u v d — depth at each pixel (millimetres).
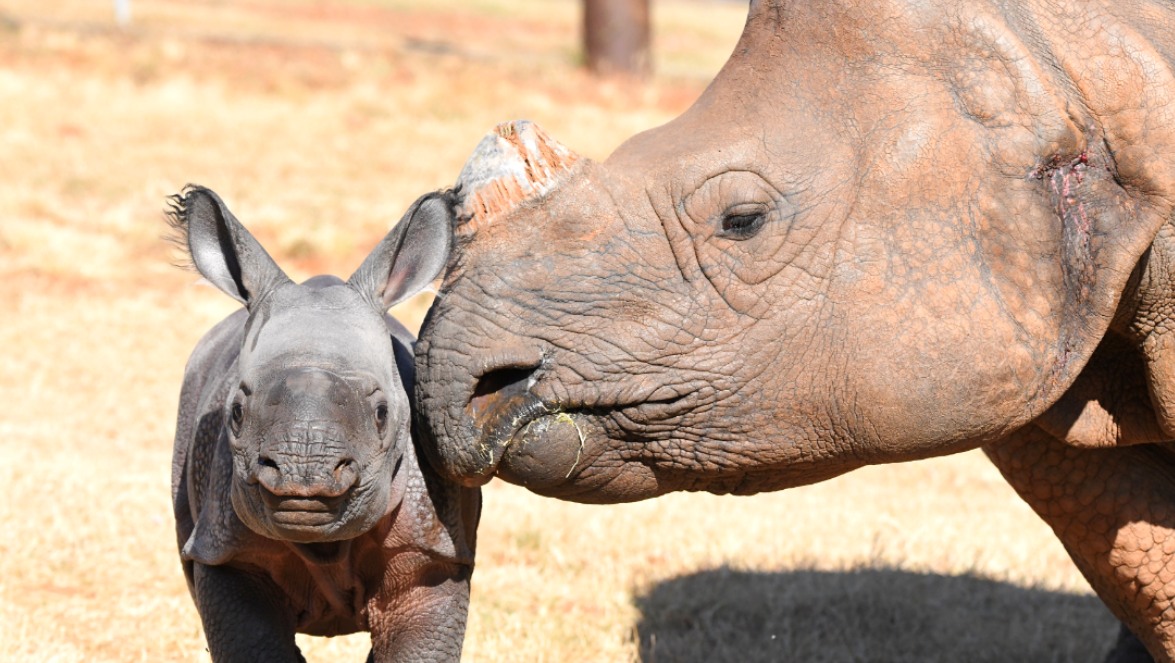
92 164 27062
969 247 6676
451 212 6438
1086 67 6809
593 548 12164
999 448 8836
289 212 25062
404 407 6359
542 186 6539
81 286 20906
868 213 6645
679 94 38969
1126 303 7434
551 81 38875
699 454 6797
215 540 6590
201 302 20578
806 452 6848
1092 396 7910
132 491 12414
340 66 38188
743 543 12531
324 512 5566
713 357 6621
